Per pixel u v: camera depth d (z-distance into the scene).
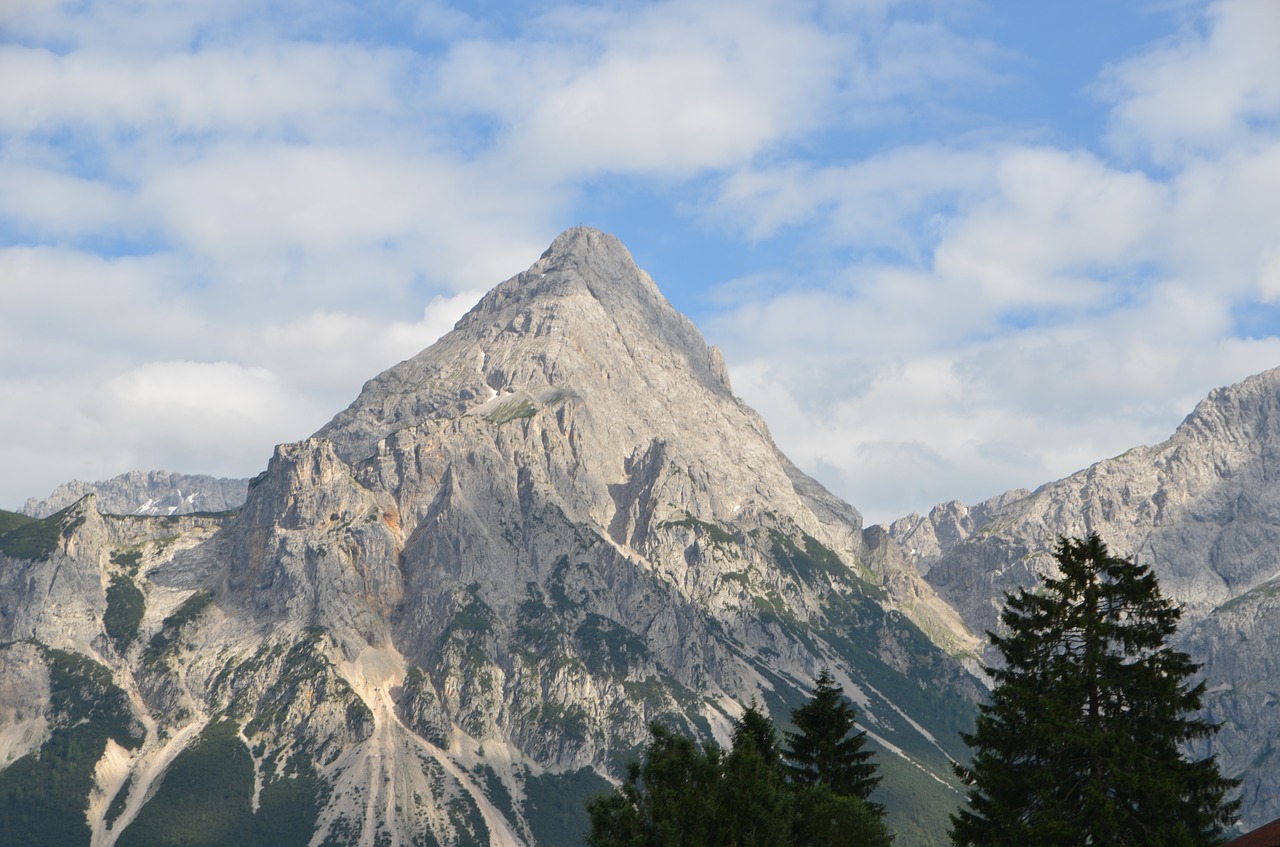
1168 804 124.44
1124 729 130.25
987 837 132.00
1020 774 133.88
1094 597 136.50
